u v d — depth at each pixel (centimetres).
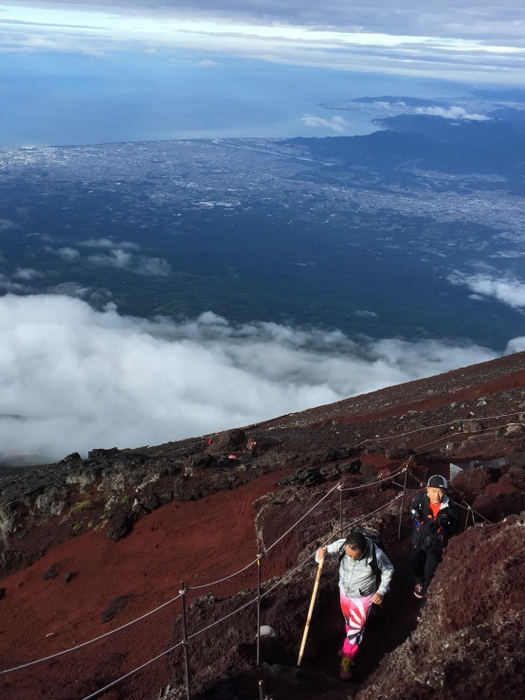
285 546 1015
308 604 743
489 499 894
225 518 1340
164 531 1373
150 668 809
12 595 1423
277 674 605
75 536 1505
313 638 697
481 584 553
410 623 714
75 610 1248
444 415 2120
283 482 1330
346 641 631
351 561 625
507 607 524
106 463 1720
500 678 421
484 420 1883
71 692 805
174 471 1518
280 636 696
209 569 1119
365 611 622
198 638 746
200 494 1444
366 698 498
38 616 1280
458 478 1034
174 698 590
